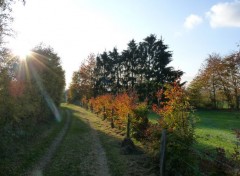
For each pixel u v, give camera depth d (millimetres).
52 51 41938
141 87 66562
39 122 34500
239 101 70250
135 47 83125
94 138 27656
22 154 18469
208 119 50250
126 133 27891
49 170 15805
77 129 34500
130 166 16641
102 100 47438
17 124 22938
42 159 18125
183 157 12875
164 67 70312
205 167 10742
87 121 46281
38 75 34375
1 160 16328
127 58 84125
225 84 72125
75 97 108812
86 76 94062
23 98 24531
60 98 57250
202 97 71062
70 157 19094
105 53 95188
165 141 13023
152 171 14945
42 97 35750
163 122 14875
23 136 22750
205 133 32625
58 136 28047
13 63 21594
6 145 18250
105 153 20500
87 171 15930
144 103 26141
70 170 16016
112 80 93812
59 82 48781
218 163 10164
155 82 65562
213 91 73375
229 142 25781
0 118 18766
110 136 28844
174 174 13016
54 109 46188
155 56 75875
